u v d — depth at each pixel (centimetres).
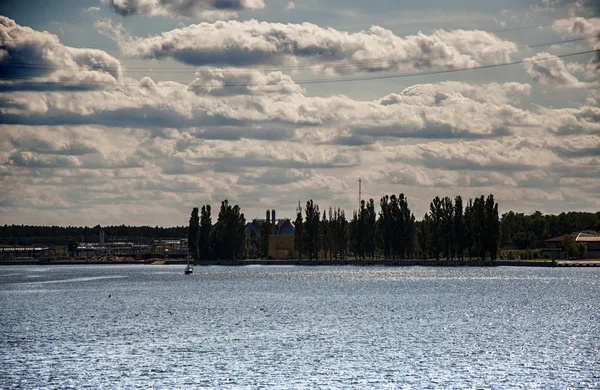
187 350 10725
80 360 10044
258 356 10175
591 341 11388
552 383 8550
